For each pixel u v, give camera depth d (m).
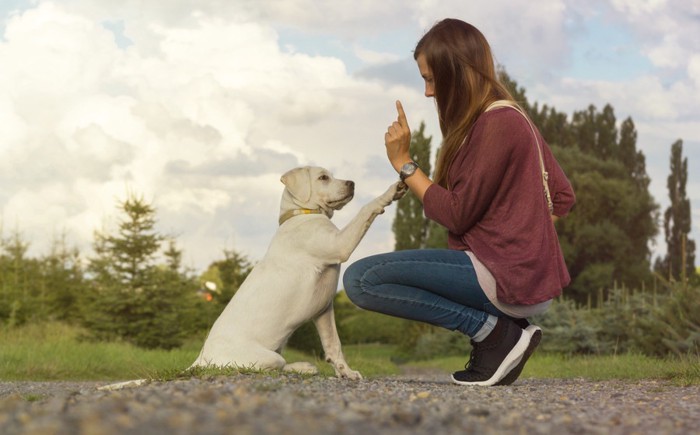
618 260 32.84
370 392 2.96
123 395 2.71
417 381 4.33
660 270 37.72
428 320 3.80
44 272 19.89
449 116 3.74
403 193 4.16
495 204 3.53
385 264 3.73
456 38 3.67
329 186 4.84
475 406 2.62
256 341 4.44
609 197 33.34
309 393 2.72
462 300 3.69
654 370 5.81
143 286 15.93
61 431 1.73
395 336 31.14
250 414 2.02
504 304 3.60
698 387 3.84
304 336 15.66
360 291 3.80
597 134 39.09
